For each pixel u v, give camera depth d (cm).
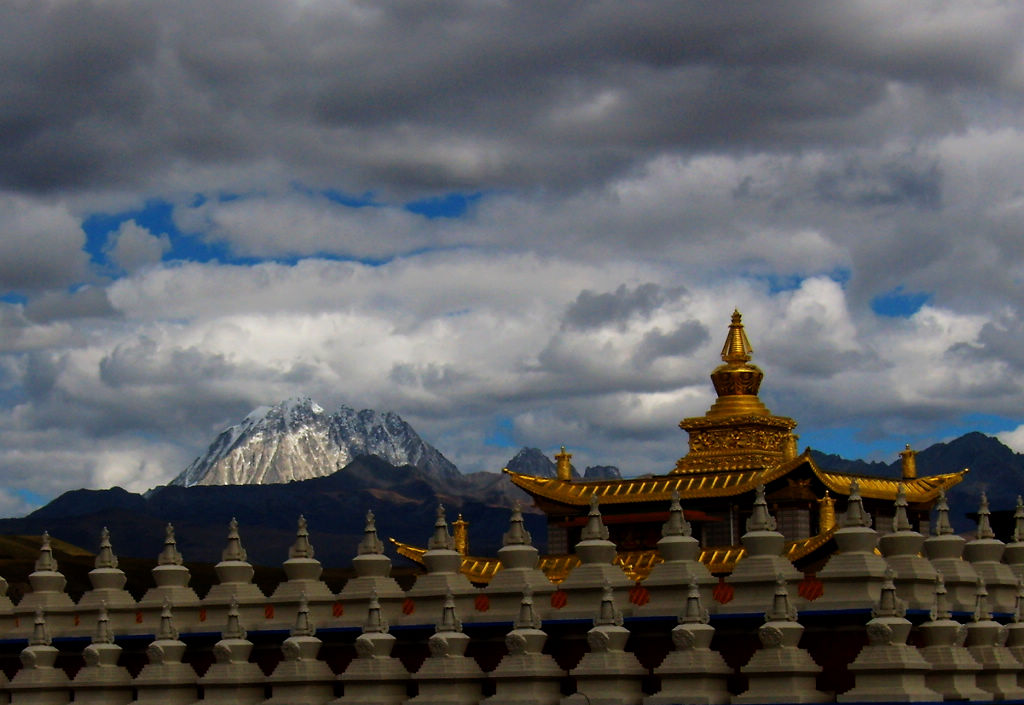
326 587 6494
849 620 5291
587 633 5597
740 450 7625
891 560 5481
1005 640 5838
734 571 5528
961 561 5859
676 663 5269
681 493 7375
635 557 7162
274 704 6041
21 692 6756
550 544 7825
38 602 7056
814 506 7331
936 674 5303
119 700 6556
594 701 5369
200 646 6544
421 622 6094
